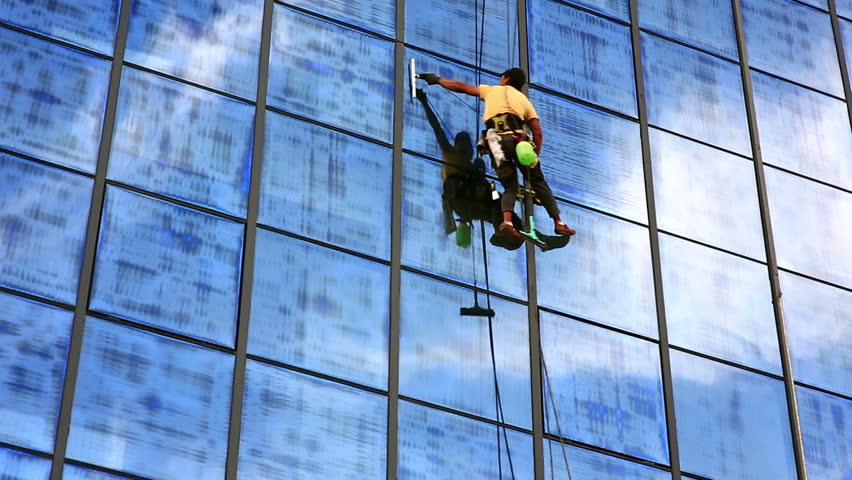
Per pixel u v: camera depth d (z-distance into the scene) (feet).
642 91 122.11
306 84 110.63
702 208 118.93
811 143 127.13
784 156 125.18
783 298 117.60
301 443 96.63
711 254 116.98
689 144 121.60
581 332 108.58
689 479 106.11
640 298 112.16
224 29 110.42
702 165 121.08
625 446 105.29
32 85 102.32
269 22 111.96
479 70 116.88
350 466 97.14
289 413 97.40
